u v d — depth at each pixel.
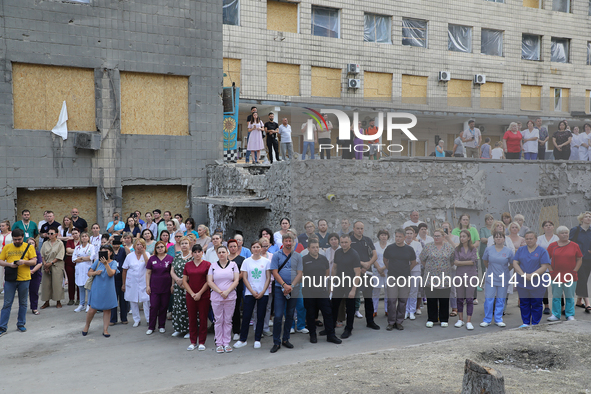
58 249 10.54
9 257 8.71
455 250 8.12
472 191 7.84
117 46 14.38
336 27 22.45
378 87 22.80
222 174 14.44
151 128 15.08
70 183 14.02
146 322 9.45
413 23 23.55
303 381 5.60
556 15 25.94
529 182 7.79
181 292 8.27
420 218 7.94
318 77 21.83
